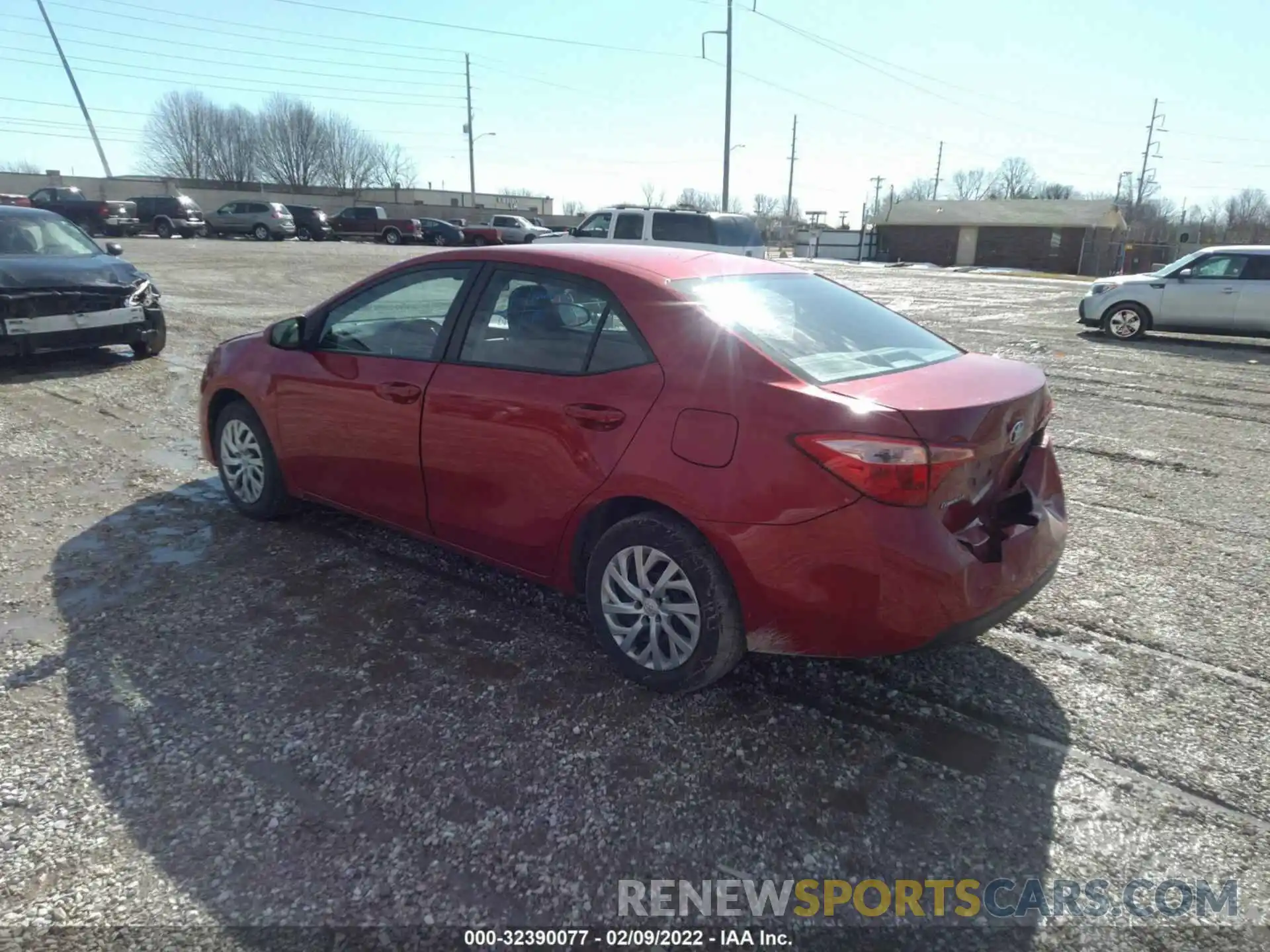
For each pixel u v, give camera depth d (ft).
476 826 8.04
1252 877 7.66
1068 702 10.30
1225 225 256.93
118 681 10.27
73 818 7.99
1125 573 14.06
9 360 29.32
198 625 11.68
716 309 10.15
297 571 13.51
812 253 179.63
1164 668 11.08
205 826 7.93
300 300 50.06
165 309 44.21
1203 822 8.32
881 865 7.74
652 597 10.09
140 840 7.75
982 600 8.98
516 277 11.60
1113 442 22.62
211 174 237.45
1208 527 16.29
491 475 11.35
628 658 10.44
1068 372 34.06
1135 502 17.78
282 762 8.86
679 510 9.51
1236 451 21.85
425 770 8.81
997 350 40.19
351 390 13.01
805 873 7.62
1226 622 12.35
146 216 122.01
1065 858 7.86
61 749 8.98
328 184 254.47
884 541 8.55
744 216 59.00
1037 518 10.11
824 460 8.64
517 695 10.21
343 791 8.45
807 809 8.40
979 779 8.89
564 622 12.07
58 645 11.06
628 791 8.58
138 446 20.08
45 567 13.41
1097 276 155.12
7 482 17.33
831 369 9.75
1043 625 12.22
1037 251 160.86
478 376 11.48
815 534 8.77
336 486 13.78
